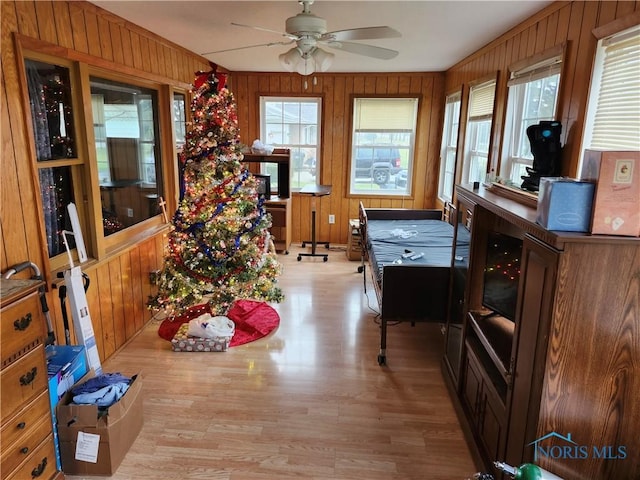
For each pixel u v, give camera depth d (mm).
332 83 5852
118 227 3363
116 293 3229
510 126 3338
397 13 2900
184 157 3656
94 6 2797
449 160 5484
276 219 5789
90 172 2852
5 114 2119
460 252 2738
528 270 1619
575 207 1376
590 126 2188
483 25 3166
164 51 3881
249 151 5676
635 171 1307
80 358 2301
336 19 3061
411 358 3254
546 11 2668
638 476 1538
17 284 1751
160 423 2473
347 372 3043
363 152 6125
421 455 2268
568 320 1408
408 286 3025
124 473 2111
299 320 3859
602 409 1486
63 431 2051
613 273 1369
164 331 3590
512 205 1946
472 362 2404
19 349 1688
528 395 1594
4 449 1636
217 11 2926
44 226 2389
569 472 1548
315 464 2193
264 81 5918
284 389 2826
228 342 3330
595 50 2127
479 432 2244
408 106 5879
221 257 3580
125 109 3402
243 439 2359
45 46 2371
